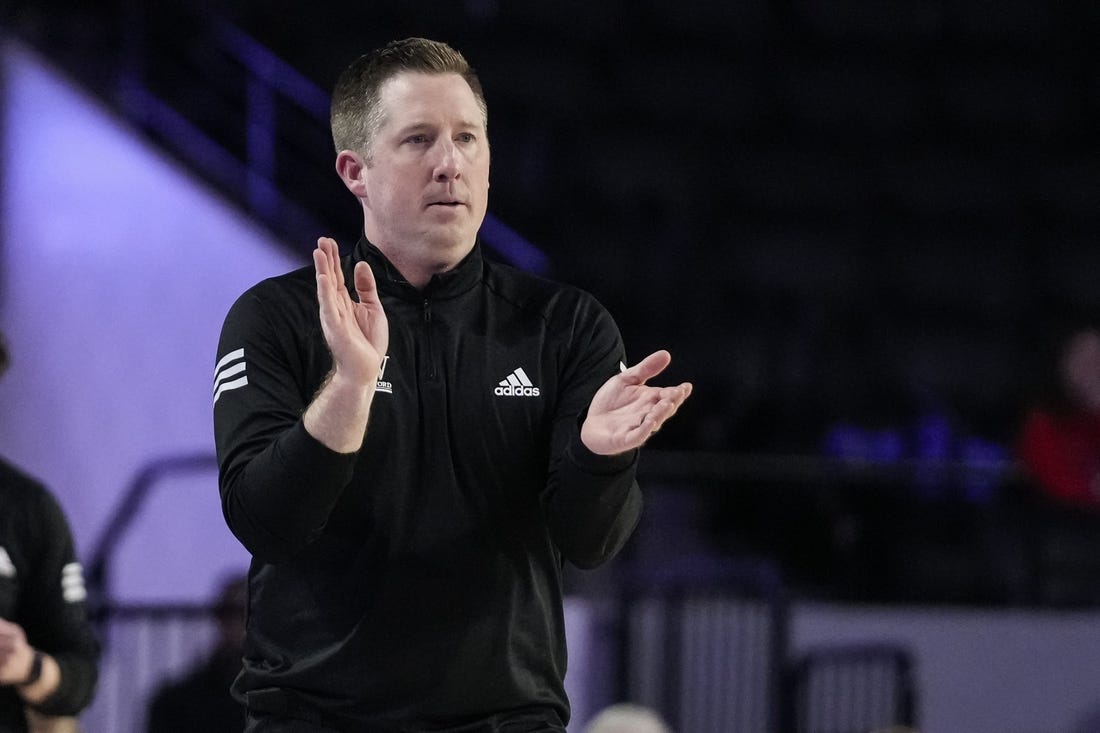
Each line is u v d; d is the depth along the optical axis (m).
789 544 27.08
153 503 27.58
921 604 26.12
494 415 8.72
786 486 27.27
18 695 12.73
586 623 23.25
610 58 40.59
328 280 7.75
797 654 24.14
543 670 8.77
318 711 8.48
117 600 26.38
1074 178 40.09
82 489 27.55
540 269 32.72
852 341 34.97
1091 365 28.53
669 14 41.75
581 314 9.18
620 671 22.75
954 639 24.42
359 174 9.26
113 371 27.89
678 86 40.38
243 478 8.07
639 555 26.53
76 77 28.27
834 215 38.25
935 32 42.59
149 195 28.33
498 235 32.75
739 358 34.00
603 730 16.84
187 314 28.38
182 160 28.58
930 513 28.83
